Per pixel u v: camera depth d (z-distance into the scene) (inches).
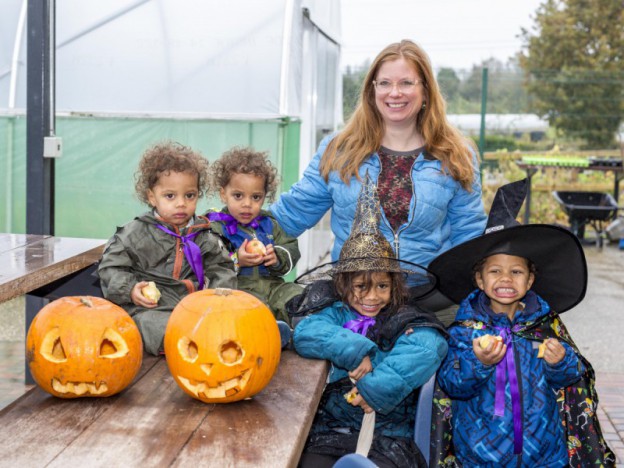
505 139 711.7
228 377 95.5
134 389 102.7
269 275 151.3
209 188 149.2
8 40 316.5
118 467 78.6
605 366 278.8
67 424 90.0
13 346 259.6
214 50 328.5
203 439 86.1
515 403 122.2
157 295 118.0
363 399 118.5
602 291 407.2
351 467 91.3
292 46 329.1
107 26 330.6
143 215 128.0
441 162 143.1
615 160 567.8
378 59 143.0
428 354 116.7
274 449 83.9
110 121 328.2
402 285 126.0
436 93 144.4
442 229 148.6
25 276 122.6
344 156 145.5
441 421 125.6
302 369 112.6
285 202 154.6
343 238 148.8
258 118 323.0
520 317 127.6
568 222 624.7
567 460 127.1
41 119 200.2
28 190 202.5
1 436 86.1
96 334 97.0
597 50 979.9
